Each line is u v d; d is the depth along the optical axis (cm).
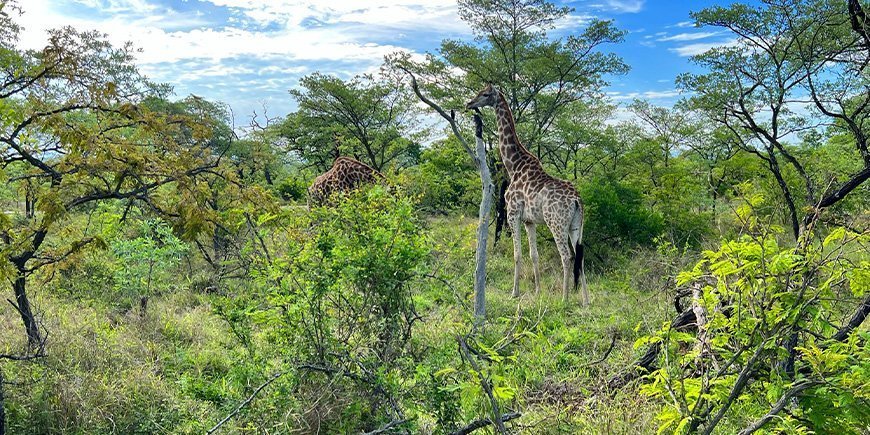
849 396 285
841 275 303
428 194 1652
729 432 386
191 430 413
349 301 450
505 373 372
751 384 354
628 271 1022
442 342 434
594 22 1466
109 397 476
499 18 1482
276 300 436
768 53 894
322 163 2089
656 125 2072
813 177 941
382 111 1967
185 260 1000
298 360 415
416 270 453
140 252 778
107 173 496
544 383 512
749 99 1055
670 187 1333
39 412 459
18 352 543
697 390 333
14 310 665
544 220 980
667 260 887
